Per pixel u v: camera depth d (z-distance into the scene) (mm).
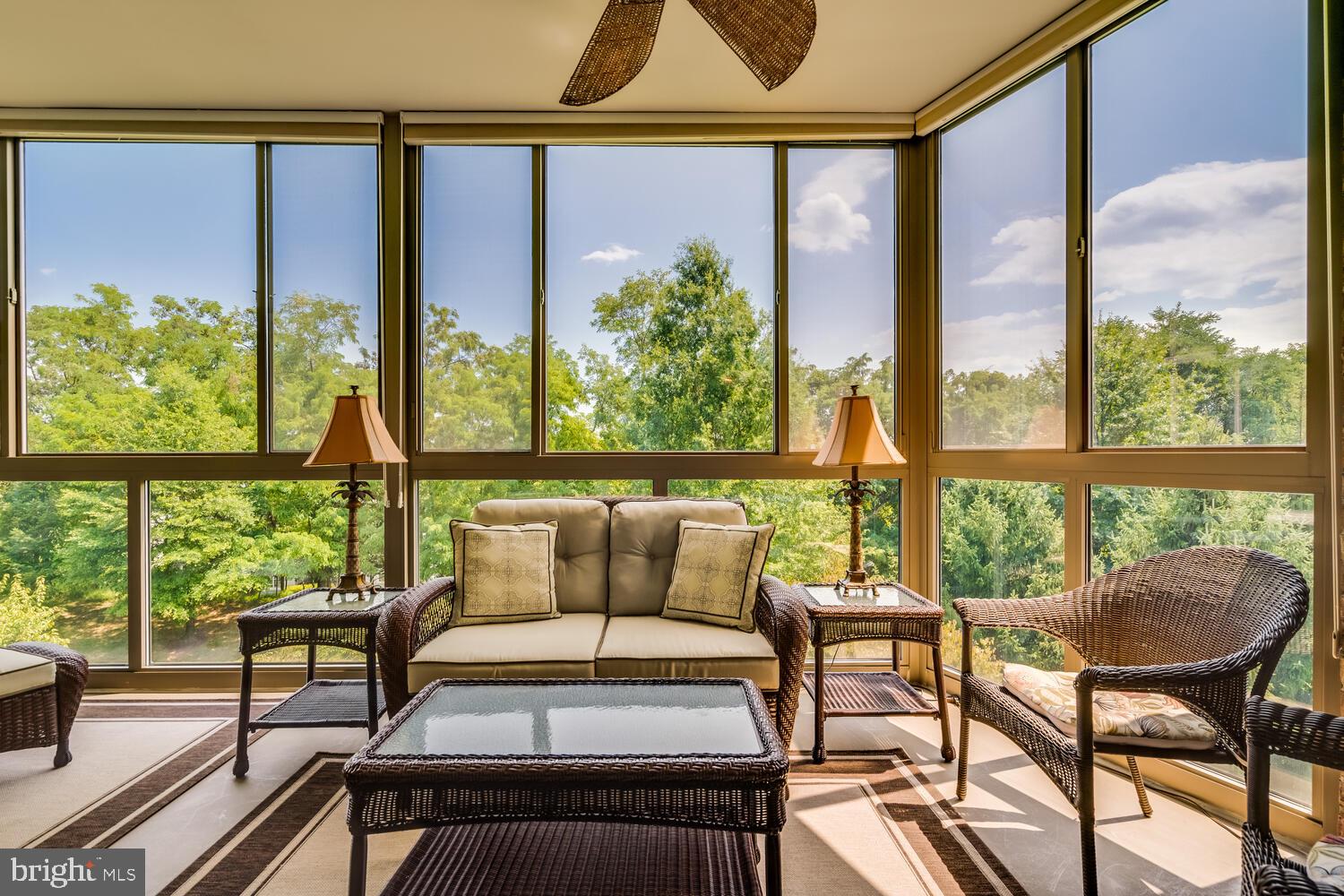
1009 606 1939
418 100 2785
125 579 2896
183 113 2809
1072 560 2285
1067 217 2295
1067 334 2299
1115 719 1501
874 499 2951
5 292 2852
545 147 2926
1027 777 2094
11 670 2023
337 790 2010
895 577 2939
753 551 2281
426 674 1955
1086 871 1401
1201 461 1905
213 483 2900
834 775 2102
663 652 1995
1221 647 1568
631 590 2457
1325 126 1607
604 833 1577
